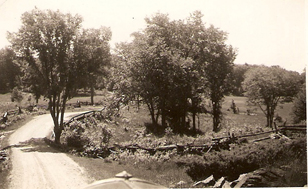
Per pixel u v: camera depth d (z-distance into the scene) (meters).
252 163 18.58
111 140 28.81
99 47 31.62
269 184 16.17
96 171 17.59
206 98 45.41
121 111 45.06
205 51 45.44
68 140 28.03
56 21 29.78
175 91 39.78
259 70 45.94
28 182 15.09
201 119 49.38
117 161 21.31
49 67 31.39
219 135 25.78
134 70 38.53
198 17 45.16
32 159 20.89
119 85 39.28
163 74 38.25
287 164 18.50
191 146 21.98
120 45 41.91
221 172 18.38
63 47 30.72
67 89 31.73
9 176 16.20
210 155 19.84
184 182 15.84
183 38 45.28
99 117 39.06
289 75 43.66
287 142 20.52
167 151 22.08
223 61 46.44
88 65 31.83
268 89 44.41
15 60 31.20
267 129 26.25
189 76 40.78
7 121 39.28
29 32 29.50
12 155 22.36
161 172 18.42
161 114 41.06
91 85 33.31
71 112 48.44
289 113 38.84
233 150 20.41
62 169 17.98
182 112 42.75
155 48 38.62
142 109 48.97
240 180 16.34
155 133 36.78
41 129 34.91
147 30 43.44
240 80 60.53
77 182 15.10
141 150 22.58
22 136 31.44
